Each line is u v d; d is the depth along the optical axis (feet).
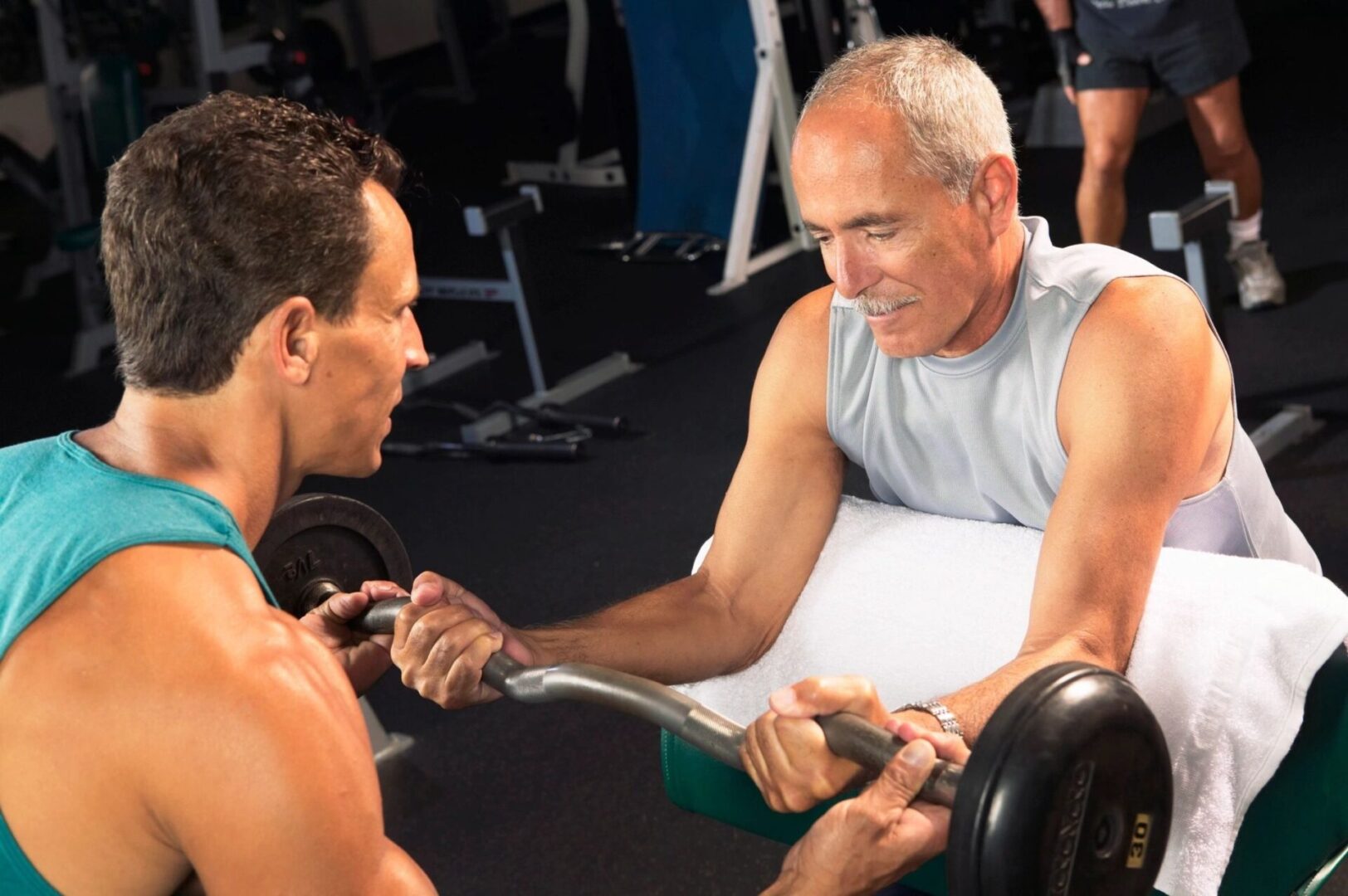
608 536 10.85
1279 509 4.97
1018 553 4.45
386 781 8.24
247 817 2.90
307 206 3.30
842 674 4.67
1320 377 11.18
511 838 7.59
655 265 17.03
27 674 2.97
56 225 20.92
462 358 14.79
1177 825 4.01
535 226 19.13
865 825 3.20
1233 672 3.92
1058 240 15.51
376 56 30.37
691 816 7.55
